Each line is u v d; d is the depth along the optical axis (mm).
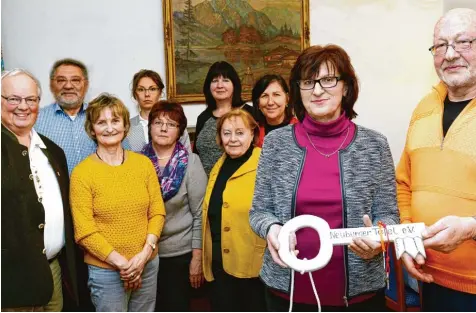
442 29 1540
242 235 2068
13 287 1661
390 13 4320
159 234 2068
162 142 2289
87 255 1991
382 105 4398
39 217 1739
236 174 2092
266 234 1437
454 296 1567
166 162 2338
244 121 2123
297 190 1474
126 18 3762
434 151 1566
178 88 3875
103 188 1938
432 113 1626
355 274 1448
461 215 1487
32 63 3592
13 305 1668
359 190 1442
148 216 2080
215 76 2875
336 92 1462
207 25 3895
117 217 1946
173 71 3848
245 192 2064
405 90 4418
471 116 1505
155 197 2100
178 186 2268
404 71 4398
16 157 1703
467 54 1497
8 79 1725
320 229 1334
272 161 1556
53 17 3613
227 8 3926
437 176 1545
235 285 2107
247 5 3969
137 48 3805
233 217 2072
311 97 1479
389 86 4391
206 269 2225
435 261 1576
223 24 3930
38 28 3588
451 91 1594
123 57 3783
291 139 1544
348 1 4238
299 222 1343
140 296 2084
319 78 1453
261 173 1582
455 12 1548
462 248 1514
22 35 3561
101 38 3725
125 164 2021
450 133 1533
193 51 3883
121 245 1956
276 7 4031
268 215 1520
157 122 2287
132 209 1972
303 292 1489
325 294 1477
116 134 1986
